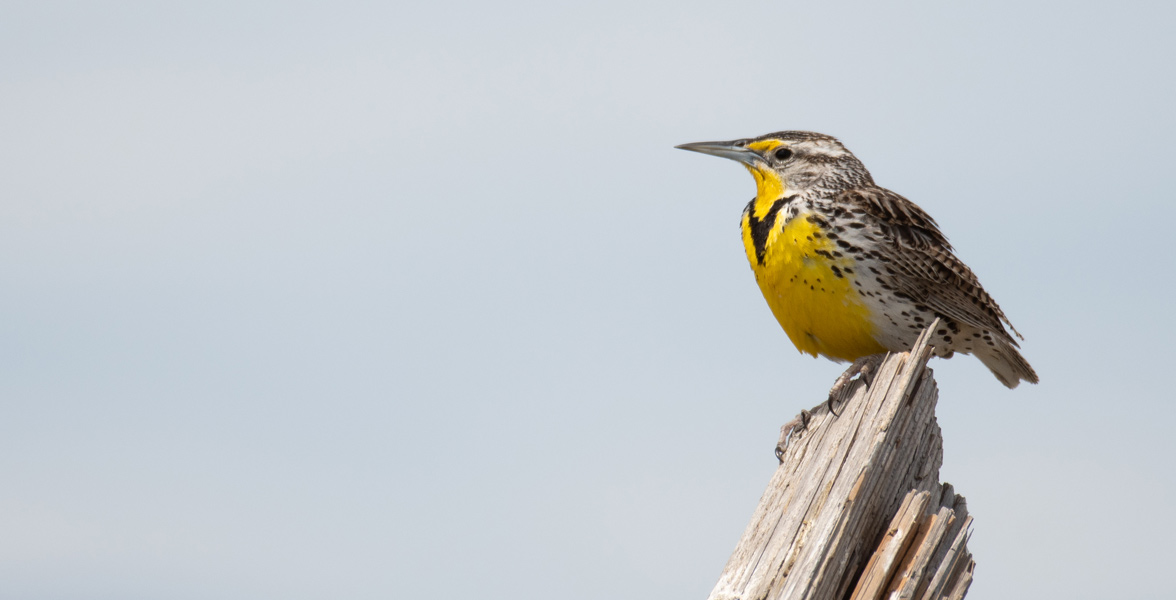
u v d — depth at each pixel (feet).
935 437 19.36
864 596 17.58
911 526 17.87
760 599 18.21
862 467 18.34
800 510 18.71
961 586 18.24
